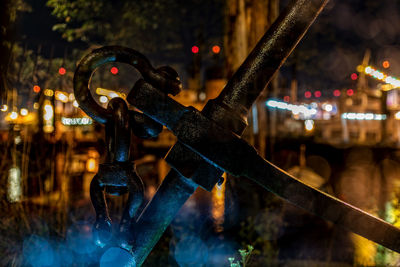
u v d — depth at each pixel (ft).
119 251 4.10
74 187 17.31
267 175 4.15
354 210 4.29
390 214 17.58
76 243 12.16
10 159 13.42
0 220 12.05
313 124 67.05
